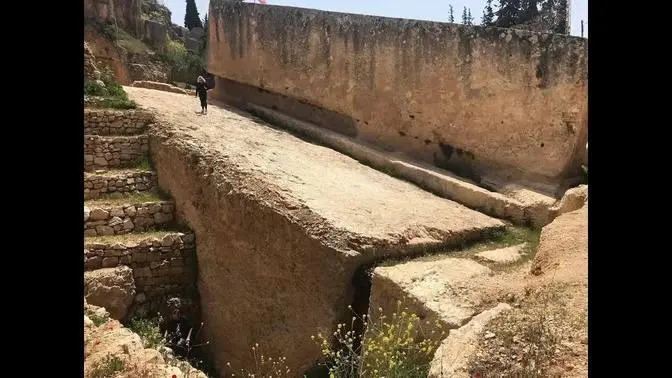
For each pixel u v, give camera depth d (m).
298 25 10.87
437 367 3.30
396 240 5.79
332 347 5.36
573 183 7.89
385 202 7.12
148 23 22.67
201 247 7.52
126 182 8.34
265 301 6.36
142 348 4.13
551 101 7.84
